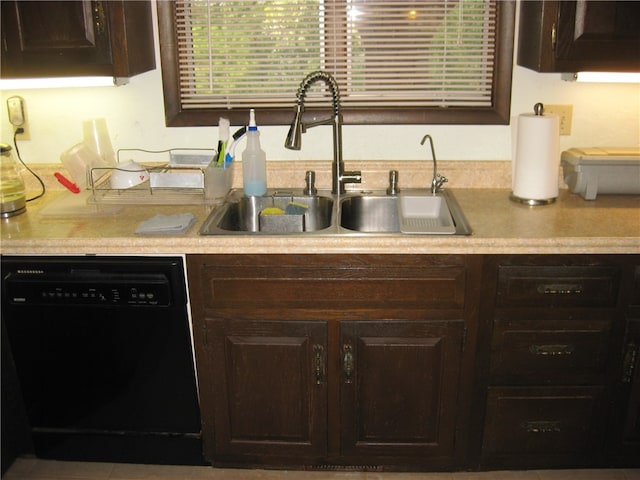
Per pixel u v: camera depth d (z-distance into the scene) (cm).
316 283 188
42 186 238
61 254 190
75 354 199
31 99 235
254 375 199
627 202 218
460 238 182
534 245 181
